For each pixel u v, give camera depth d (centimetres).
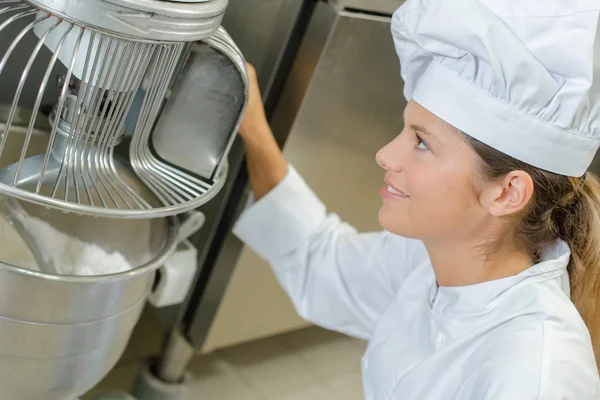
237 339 122
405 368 75
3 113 75
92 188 63
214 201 102
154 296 85
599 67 59
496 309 69
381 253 90
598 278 72
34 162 63
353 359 145
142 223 71
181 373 119
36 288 62
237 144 96
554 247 72
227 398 125
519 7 60
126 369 123
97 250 67
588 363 65
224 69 65
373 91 97
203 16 55
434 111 64
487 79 60
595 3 57
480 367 65
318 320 95
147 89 60
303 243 92
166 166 70
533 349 63
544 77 59
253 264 108
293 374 136
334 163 104
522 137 62
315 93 92
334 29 87
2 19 77
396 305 82
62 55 59
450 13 59
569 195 69
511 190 64
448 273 73
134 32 52
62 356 68
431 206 67
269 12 88
